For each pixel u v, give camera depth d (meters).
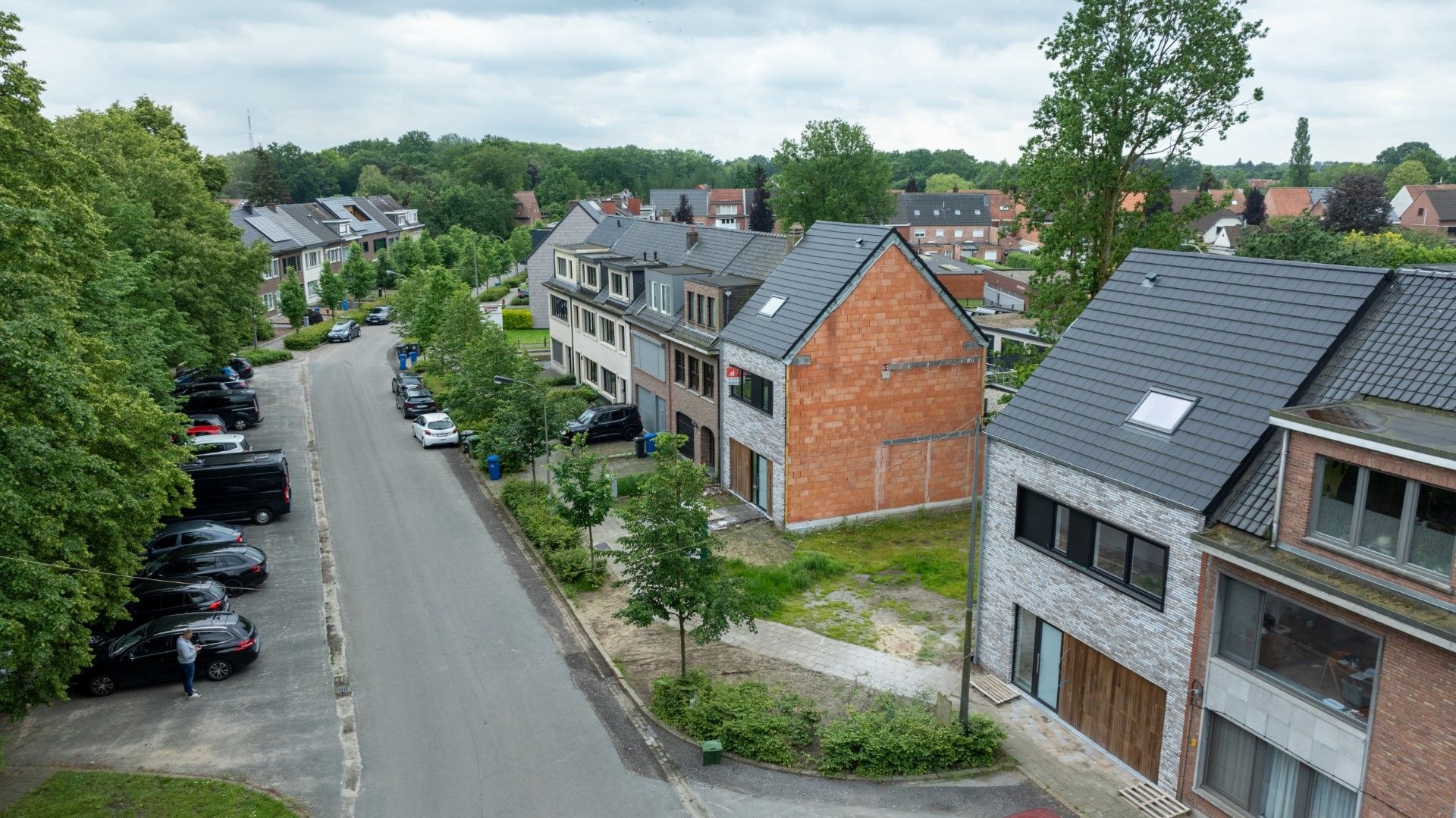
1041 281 35.16
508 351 38.72
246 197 122.69
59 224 21.39
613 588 25.69
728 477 33.62
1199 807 15.21
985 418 31.78
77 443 17.62
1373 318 15.43
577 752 17.80
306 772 17.16
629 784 16.73
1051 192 33.69
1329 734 12.99
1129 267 20.81
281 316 80.44
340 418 46.09
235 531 26.83
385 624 23.52
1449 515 11.62
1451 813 11.62
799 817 15.62
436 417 41.50
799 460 29.27
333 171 167.88
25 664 14.81
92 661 19.12
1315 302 16.22
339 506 32.84
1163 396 17.09
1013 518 19.17
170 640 20.31
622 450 39.22
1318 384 15.08
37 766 17.16
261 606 24.58
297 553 28.34
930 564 26.56
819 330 28.61
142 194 41.94
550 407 33.22
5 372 14.98
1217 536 14.33
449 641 22.61
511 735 18.44
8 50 21.25
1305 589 12.80
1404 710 12.03
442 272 58.09
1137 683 16.38
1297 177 126.50
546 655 21.84
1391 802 12.28
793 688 19.86
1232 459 14.92
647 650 21.84
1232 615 14.50
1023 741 17.72
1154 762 16.14
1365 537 12.66
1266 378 15.74
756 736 17.56
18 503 14.23
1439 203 96.25
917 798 16.06
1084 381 18.97
